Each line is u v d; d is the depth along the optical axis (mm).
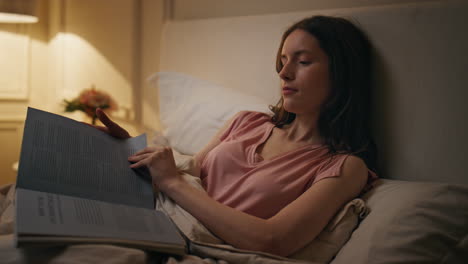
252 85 1614
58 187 846
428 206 868
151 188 989
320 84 1062
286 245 854
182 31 1939
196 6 2020
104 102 2297
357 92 1104
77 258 667
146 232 772
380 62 1186
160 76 1750
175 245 773
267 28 1561
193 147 1509
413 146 1132
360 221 964
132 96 2359
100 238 694
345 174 967
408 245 815
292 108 1080
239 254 816
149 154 1021
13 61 2691
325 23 1089
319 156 1051
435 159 1096
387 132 1176
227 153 1113
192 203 916
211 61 1791
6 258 635
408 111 1140
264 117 1275
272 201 995
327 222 915
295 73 1071
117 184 944
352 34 1122
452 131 1071
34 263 640
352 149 1069
